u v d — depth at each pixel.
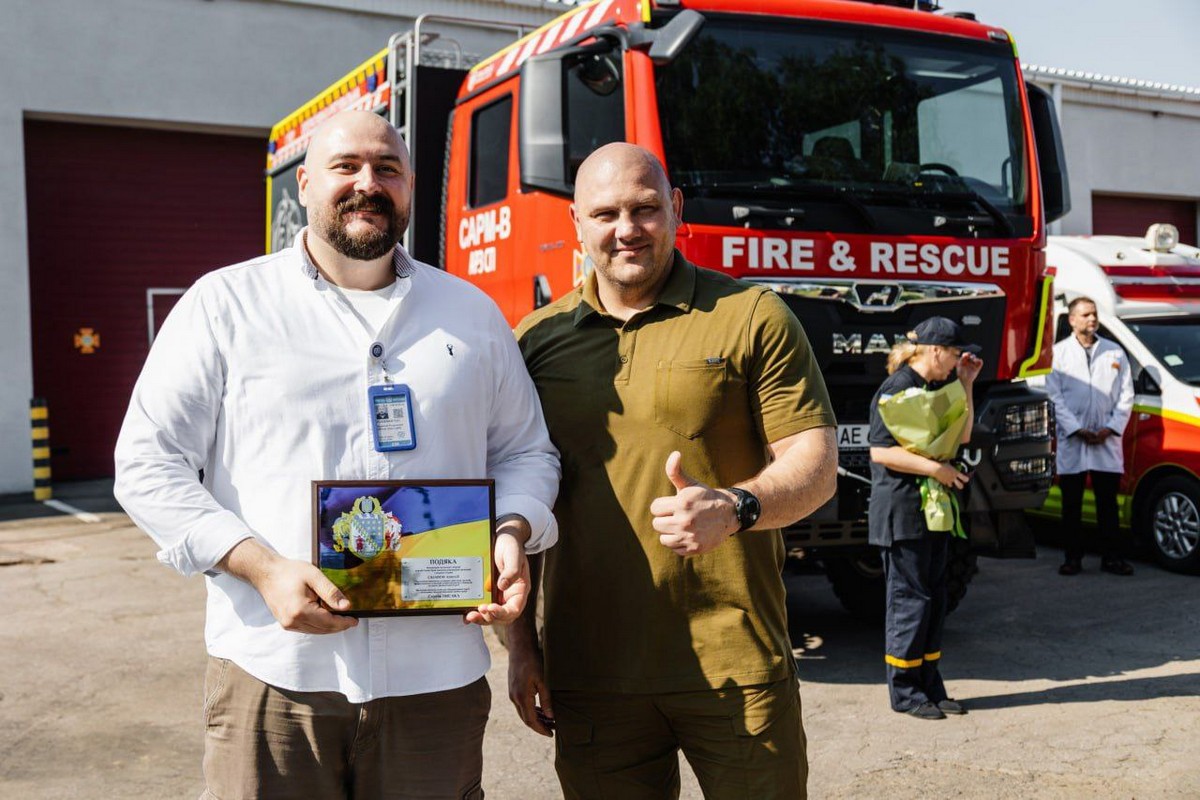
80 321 12.97
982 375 5.32
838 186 5.14
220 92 13.05
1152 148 17.91
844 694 5.00
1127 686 5.05
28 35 12.14
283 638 2.08
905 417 4.47
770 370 2.39
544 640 2.58
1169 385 7.76
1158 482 7.78
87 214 12.95
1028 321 5.47
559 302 2.71
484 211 5.76
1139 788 3.88
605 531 2.46
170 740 4.49
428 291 2.29
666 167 4.84
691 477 2.34
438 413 2.20
